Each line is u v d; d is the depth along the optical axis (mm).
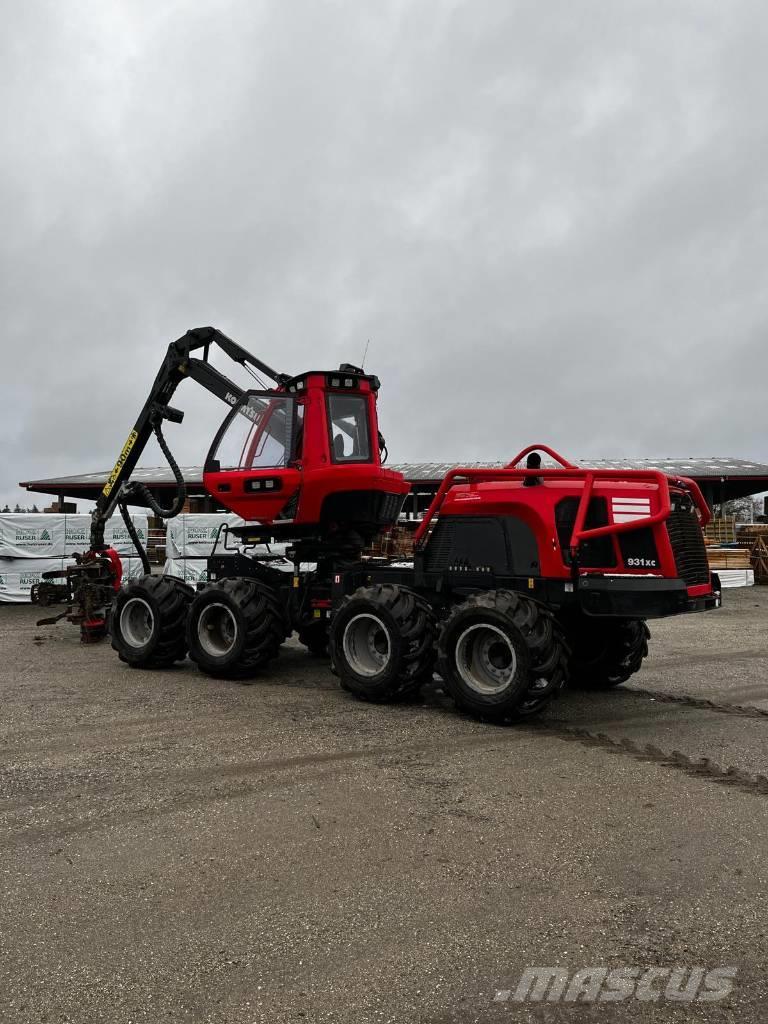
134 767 4898
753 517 34031
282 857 3562
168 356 9609
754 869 3406
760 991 2541
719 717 6266
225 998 2516
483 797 4324
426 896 3184
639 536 5961
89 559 10781
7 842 3746
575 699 6980
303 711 6422
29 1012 2447
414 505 15586
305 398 7812
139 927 2955
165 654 8359
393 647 6496
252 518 7973
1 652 9766
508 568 6461
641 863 3475
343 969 2672
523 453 6898
